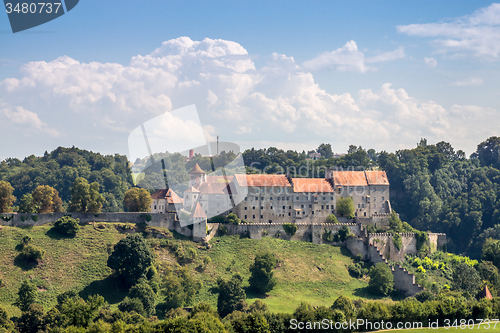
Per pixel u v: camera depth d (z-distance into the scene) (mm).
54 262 158875
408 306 125625
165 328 108125
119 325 109750
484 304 130875
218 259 176000
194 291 154250
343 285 174750
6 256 156500
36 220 175500
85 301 146125
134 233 176250
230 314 132875
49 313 127688
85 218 180750
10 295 142875
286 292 165500
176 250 173625
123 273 155750
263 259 165000
